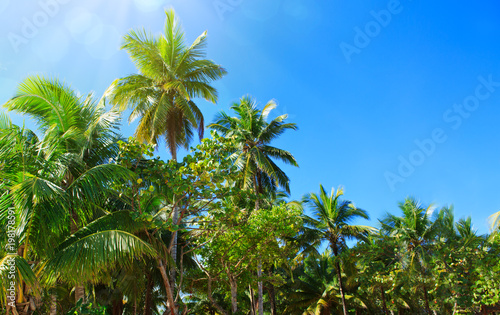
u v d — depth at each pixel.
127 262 8.88
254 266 14.70
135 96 15.73
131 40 15.73
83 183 8.49
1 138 8.23
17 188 7.22
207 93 16.88
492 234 17.56
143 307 22.66
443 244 17.83
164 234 17.75
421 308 31.06
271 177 22.05
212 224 12.24
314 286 32.69
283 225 13.59
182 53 17.03
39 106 10.73
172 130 16.08
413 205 25.03
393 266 19.41
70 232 9.63
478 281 15.06
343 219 25.20
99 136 11.30
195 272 14.77
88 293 16.16
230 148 11.03
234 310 13.74
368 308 31.17
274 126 22.22
